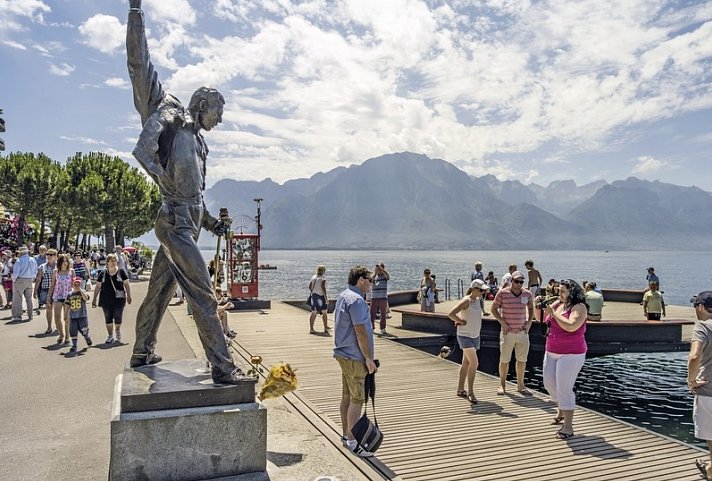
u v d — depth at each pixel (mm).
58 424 6375
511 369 15406
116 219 44781
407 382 9438
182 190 4957
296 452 5539
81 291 11086
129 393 4414
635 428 6879
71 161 46781
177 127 4996
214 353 4793
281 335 14227
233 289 20297
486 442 6336
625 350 15578
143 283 33594
